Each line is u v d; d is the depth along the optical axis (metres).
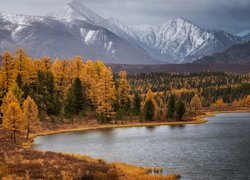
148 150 66.81
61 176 39.62
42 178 38.91
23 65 120.12
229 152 61.53
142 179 40.81
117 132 103.19
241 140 76.75
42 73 125.00
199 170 47.81
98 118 122.69
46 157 50.28
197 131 100.38
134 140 83.19
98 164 47.44
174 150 65.75
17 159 47.97
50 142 82.19
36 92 121.38
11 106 76.88
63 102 121.44
